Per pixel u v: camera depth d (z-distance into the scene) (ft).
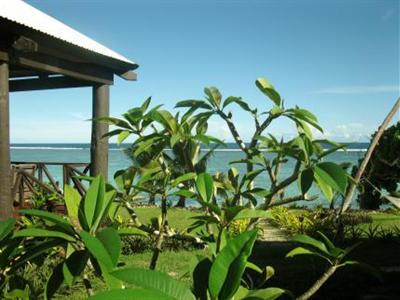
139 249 25.70
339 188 4.01
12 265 3.96
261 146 5.36
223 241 4.20
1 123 21.50
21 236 3.66
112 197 3.84
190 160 5.46
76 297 15.80
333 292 17.54
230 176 5.65
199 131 5.68
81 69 27.58
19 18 22.36
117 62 28.58
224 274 3.07
